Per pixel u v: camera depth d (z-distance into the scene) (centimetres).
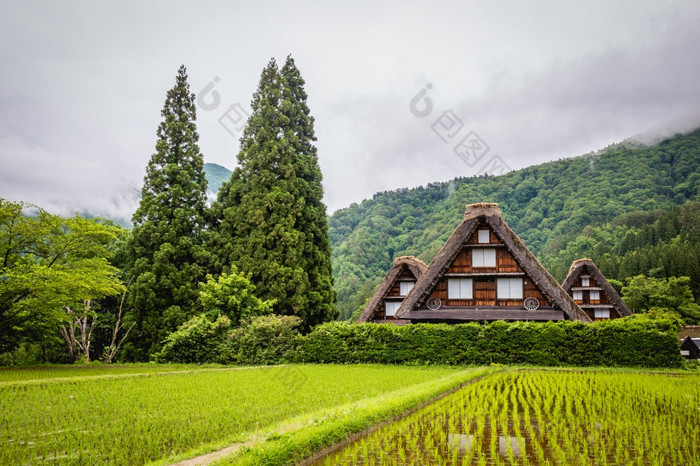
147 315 3127
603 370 1983
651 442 879
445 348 2356
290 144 3612
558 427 977
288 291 3198
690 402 1227
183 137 3591
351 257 9488
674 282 5000
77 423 1016
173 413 1124
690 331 4350
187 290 3192
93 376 1880
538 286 2508
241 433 909
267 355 2641
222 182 3734
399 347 2444
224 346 2698
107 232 2661
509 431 962
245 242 3325
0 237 2519
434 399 1285
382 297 3569
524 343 2231
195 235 3512
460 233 2692
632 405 1196
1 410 1150
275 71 3744
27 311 2514
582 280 4234
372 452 820
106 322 3388
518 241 2598
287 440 743
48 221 2561
